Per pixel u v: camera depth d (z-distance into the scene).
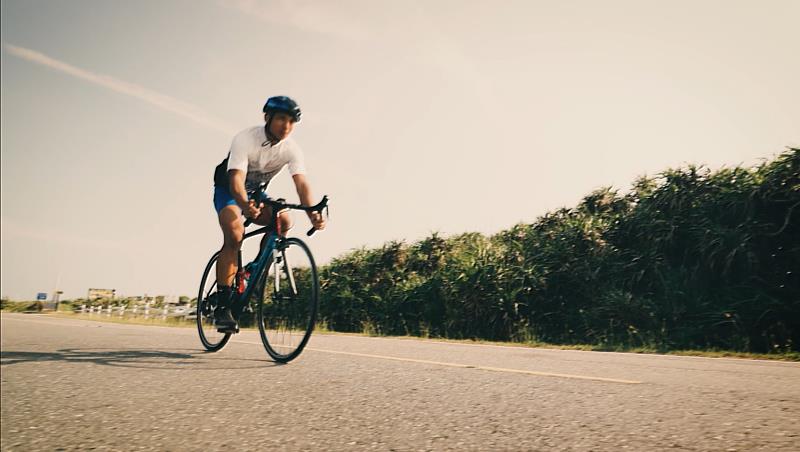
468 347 4.55
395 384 2.05
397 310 10.98
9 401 1.69
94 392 1.84
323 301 12.66
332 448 1.21
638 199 9.25
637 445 1.22
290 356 2.88
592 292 8.52
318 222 3.26
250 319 6.41
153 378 2.14
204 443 1.25
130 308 24.55
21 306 38.03
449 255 12.10
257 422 1.44
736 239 6.94
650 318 7.24
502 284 9.14
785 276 6.68
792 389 2.01
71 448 1.20
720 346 6.50
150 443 1.24
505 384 2.07
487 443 1.25
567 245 9.19
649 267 7.96
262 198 3.42
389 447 1.22
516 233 11.02
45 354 2.93
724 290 7.05
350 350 3.69
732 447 1.20
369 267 12.93
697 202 7.88
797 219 6.78
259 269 3.29
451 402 1.71
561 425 1.41
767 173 7.09
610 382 2.15
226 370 2.40
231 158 3.18
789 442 1.24
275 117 3.21
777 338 6.11
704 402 1.72
